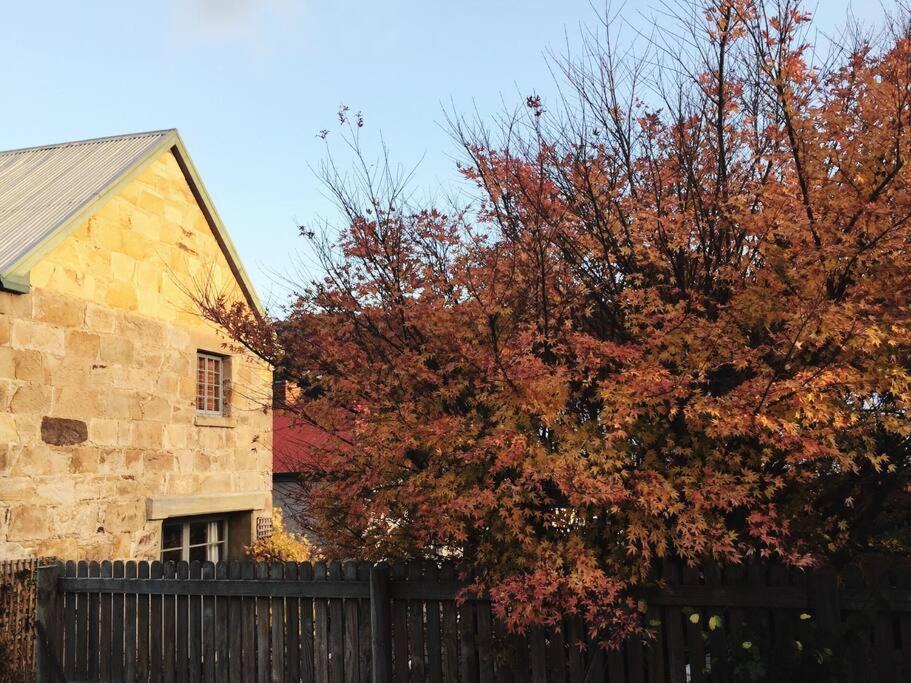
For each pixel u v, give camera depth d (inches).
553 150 231.3
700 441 203.3
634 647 217.2
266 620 272.2
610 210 225.3
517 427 209.3
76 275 376.5
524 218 225.5
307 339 249.3
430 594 243.4
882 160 191.8
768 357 204.1
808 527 210.5
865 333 174.6
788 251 192.4
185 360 446.3
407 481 223.3
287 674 265.0
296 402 259.4
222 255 493.0
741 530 212.1
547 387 198.4
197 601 284.8
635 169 230.4
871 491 216.7
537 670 227.1
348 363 236.1
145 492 407.2
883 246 180.9
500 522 211.5
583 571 193.9
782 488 207.3
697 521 187.8
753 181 212.7
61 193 405.4
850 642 197.2
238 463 483.8
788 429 177.5
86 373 377.1
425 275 238.2
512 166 227.5
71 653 304.0
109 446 386.6
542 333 217.2
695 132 220.8
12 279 335.6
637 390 190.1
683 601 212.5
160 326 429.1
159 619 290.5
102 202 391.5
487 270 230.4
